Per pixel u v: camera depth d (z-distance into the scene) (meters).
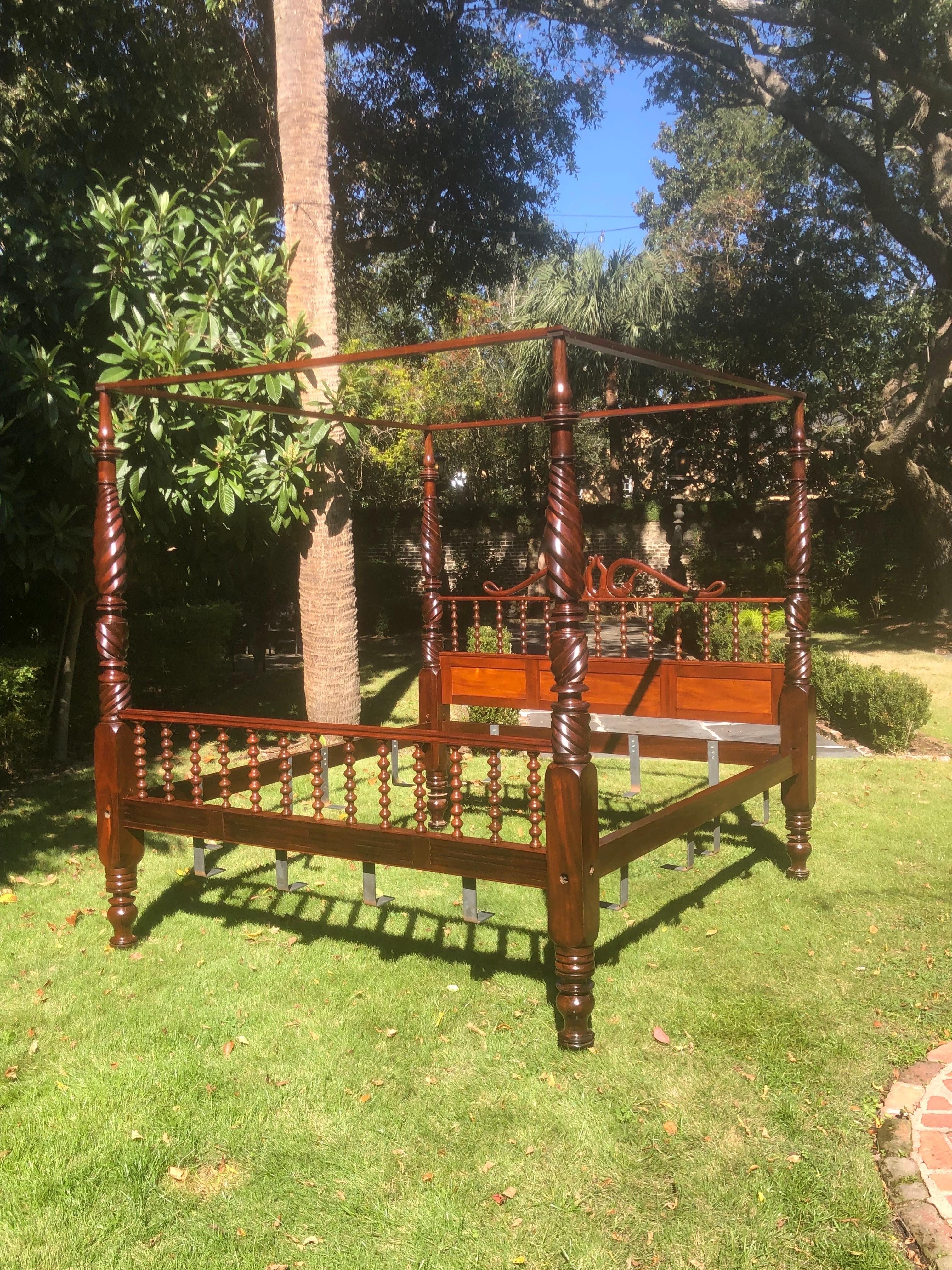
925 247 14.00
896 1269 2.22
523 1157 2.67
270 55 10.97
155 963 3.95
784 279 17.66
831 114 17.00
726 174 23.83
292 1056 3.22
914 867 5.03
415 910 4.51
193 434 6.81
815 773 4.96
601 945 4.09
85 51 7.69
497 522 21.56
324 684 7.81
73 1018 3.49
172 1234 2.39
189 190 8.27
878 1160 2.63
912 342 15.07
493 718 8.59
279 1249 2.34
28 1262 2.30
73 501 6.95
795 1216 2.41
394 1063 3.17
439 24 12.71
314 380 7.36
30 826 5.81
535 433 20.19
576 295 18.09
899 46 12.62
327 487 7.60
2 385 6.29
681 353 18.52
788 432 20.34
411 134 13.31
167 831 4.00
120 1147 2.72
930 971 3.79
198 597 10.58
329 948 4.08
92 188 6.75
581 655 3.12
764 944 4.09
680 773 7.15
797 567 5.01
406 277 15.34
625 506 20.80
